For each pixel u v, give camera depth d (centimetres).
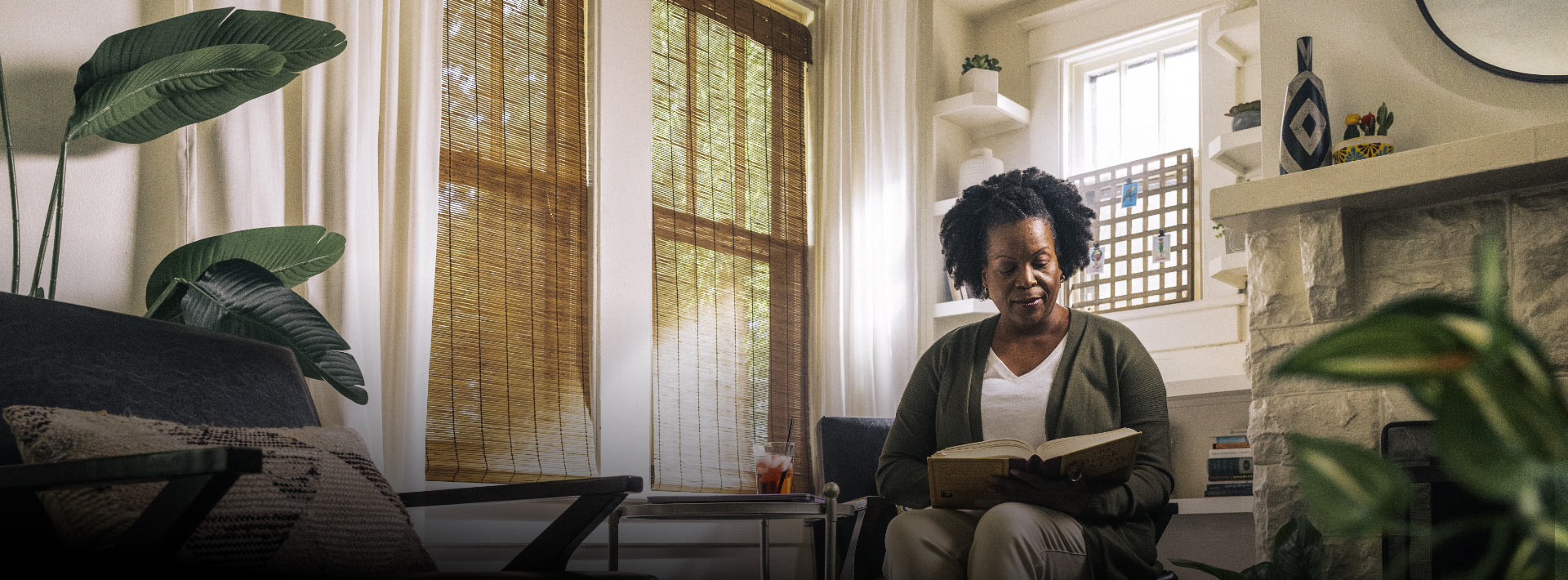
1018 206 221
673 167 340
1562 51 244
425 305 247
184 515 96
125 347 149
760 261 363
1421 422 221
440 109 261
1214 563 335
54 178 200
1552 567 21
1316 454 21
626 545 302
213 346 161
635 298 316
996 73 408
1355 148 252
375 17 242
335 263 216
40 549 100
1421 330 19
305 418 167
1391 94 266
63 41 204
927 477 207
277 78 194
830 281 367
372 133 238
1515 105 249
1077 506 179
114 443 127
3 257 192
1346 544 234
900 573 189
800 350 371
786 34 384
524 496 160
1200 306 355
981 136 431
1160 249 371
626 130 322
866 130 381
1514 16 250
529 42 305
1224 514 334
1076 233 229
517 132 298
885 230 378
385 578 125
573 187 311
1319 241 252
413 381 241
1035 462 174
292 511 133
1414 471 215
